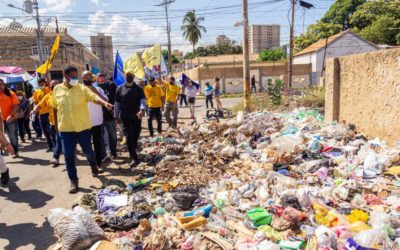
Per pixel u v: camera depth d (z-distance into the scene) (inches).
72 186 223.6
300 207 164.7
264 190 189.6
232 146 302.5
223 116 530.3
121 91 268.7
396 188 180.7
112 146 301.4
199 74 1556.3
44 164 305.9
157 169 257.1
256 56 2522.1
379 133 270.2
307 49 1841.8
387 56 255.6
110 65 3464.6
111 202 189.6
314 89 560.4
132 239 147.9
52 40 1519.4
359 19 2158.0
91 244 139.8
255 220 153.6
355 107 303.3
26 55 1509.6
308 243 133.9
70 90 221.8
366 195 174.7
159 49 506.3
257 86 1620.3
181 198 181.0
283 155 246.1
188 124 498.6
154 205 185.9
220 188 203.2
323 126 327.0
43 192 227.9
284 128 327.3
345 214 157.9
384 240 128.9
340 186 183.6
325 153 245.8
